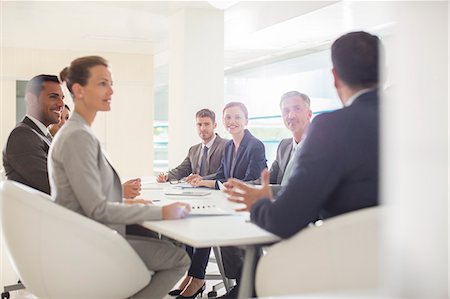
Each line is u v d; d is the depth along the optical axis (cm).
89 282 216
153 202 289
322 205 178
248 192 204
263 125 1128
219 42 633
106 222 223
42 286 221
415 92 78
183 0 590
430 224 75
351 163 174
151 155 1071
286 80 1059
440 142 76
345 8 615
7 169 336
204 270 359
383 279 78
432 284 74
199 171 464
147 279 232
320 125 178
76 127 229
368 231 162
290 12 638
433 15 79
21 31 809
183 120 621
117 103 1044
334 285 167
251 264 198
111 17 697
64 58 1000
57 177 228
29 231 215
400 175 77
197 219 223
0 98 958
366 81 184
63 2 617
